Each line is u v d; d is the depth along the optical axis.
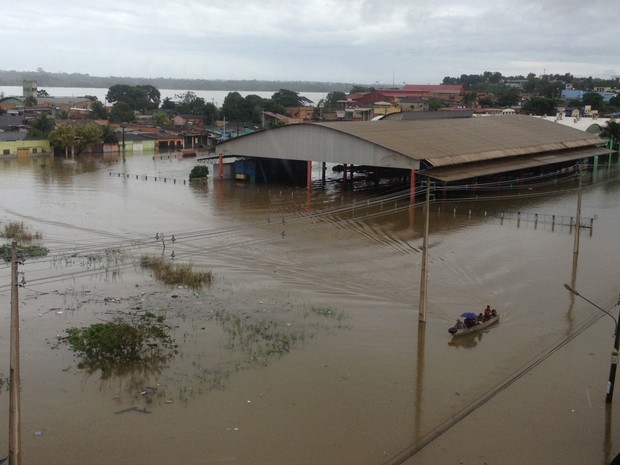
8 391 24.69
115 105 161.25
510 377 27.06
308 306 35.06
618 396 25.55
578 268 43.59
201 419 22.91
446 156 68.94
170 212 60.62
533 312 35.12
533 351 29.88
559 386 26.36
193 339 30.08
